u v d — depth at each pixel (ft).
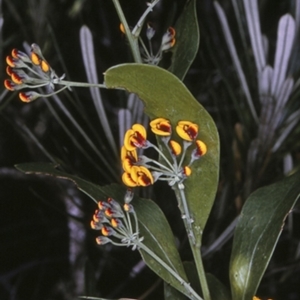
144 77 2.10
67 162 2.95
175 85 2.11
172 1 3.13
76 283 3.34
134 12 3.15
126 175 2.10
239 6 2.85
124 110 2.66
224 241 2.78
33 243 3.61
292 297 3.24
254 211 2.22
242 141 2.83
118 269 3.34
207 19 3.24
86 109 3.15
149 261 2.20
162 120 2.11
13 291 3.49
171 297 2.30
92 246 3.34
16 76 2.12
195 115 2.14
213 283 2.32
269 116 2.71
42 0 3.09
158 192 2.90
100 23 3.34
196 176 2.18
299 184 2.21
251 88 2.89
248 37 3.03
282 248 3.33
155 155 2.75
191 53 2.23
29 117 3.42
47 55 3.15
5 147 3.64
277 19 3.39
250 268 2.20
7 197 3.66
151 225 2.23
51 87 2.14
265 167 2.79
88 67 2.61
